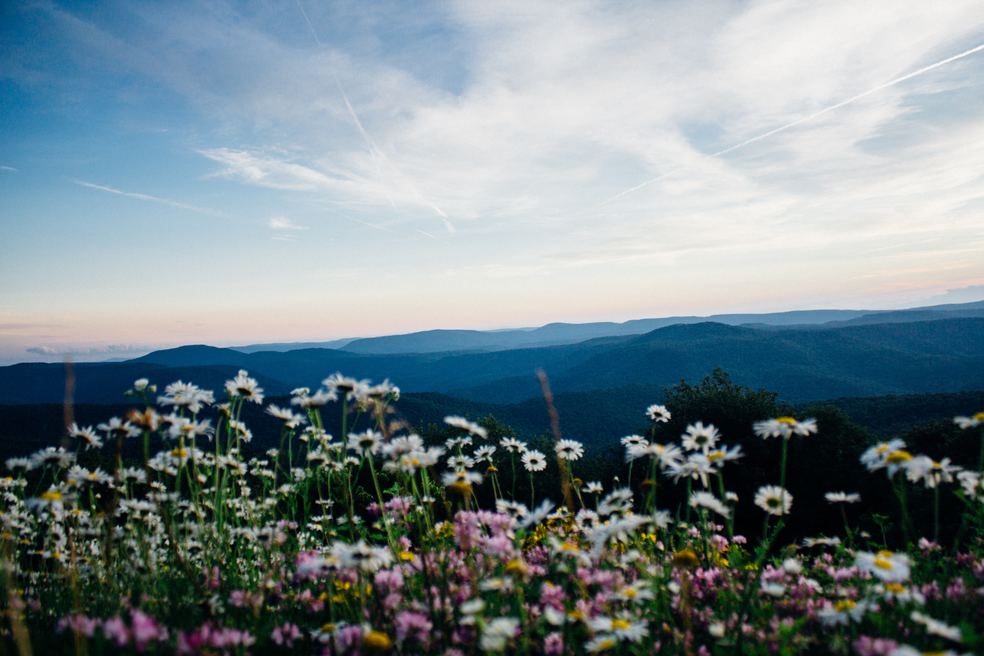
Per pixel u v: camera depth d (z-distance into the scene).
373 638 2.65
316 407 4.37
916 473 3.78
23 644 2.64
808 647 3.16
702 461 4.10
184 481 5.77
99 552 4.53
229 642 2.91
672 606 3.60
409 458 4.16
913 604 3.08
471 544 3.69
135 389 4.38
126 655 2.78
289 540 5.02
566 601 3.43
